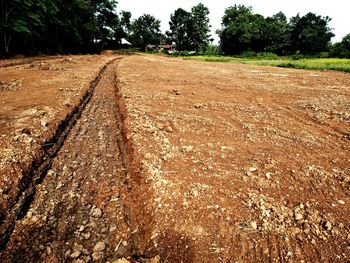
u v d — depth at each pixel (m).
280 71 21.91
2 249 3.28
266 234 3.18
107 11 49.16
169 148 5.26
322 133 6.56
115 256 3.24
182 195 3.78
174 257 3.00
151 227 3.40
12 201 3.94
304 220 3.37
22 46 29.12
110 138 6.53
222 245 3.05
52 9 30.23
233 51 64.44
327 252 2.94
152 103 8.69
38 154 5.13
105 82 13.69
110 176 4.88
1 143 5.08
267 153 5.28
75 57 28.08
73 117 7.74
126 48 74.31
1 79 12.05
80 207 4.06
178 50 80.81
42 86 10.70
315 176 4.40
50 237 3.50
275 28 60.84
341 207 3.63
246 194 3.87
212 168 4.57
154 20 78.50
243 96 10.62
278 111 8.45
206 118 7.39
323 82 15.28
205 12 76.56
